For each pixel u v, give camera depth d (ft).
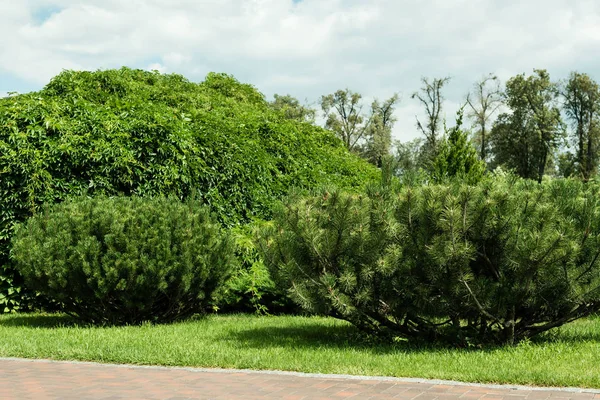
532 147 162.71
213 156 42.04
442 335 25.72
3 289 35.42
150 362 21.29
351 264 24.12
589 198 24.31
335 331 29.71
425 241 22.99
